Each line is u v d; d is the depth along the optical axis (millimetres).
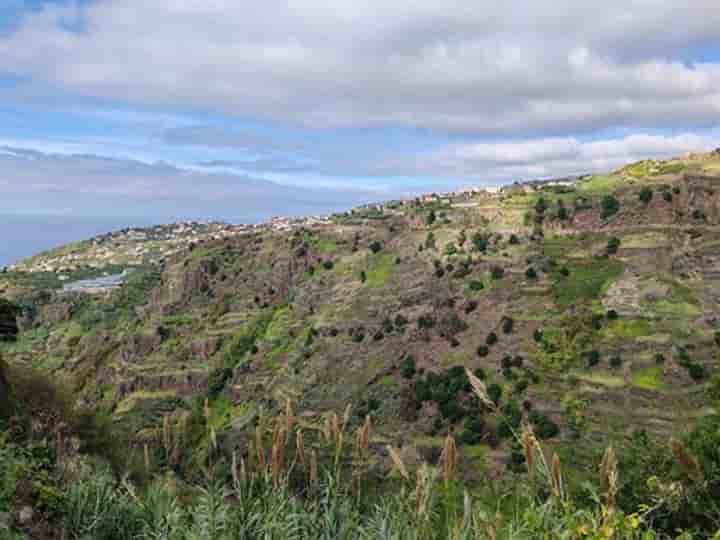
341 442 6992
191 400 86938
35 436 12875
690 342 63562
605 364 63562
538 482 5711
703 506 7105
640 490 10508
